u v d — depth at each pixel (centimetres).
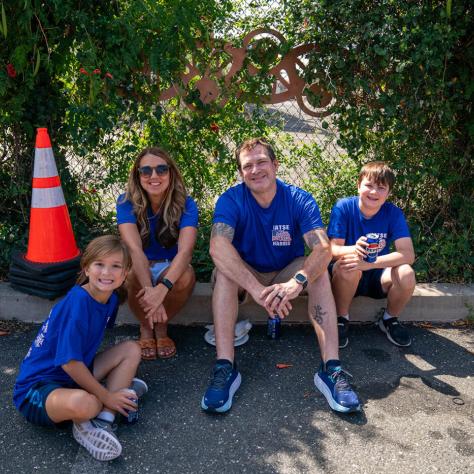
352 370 312
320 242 302
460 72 392
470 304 371
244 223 315
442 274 410
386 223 339
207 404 267
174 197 321
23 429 253
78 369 234
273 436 254
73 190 419
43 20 354
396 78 385
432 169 412
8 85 359
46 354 244
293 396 286
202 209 447
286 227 317
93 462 233
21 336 341
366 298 368
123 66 384
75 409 225
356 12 384
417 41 379
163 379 300
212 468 232
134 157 422
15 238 406
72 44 380
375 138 424
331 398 275
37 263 350
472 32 381
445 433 258
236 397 284
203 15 396
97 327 248
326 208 450
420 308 372
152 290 297
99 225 449
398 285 326
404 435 256
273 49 411
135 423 260
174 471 230
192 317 366
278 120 434
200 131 427
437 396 288
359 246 315
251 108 428
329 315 295
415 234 423
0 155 413
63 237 355
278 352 332
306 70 414
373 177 322
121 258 244
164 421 263
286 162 450
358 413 272
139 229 323
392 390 293
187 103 414
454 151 421
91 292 248
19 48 352
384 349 337
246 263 329
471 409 277
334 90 404
